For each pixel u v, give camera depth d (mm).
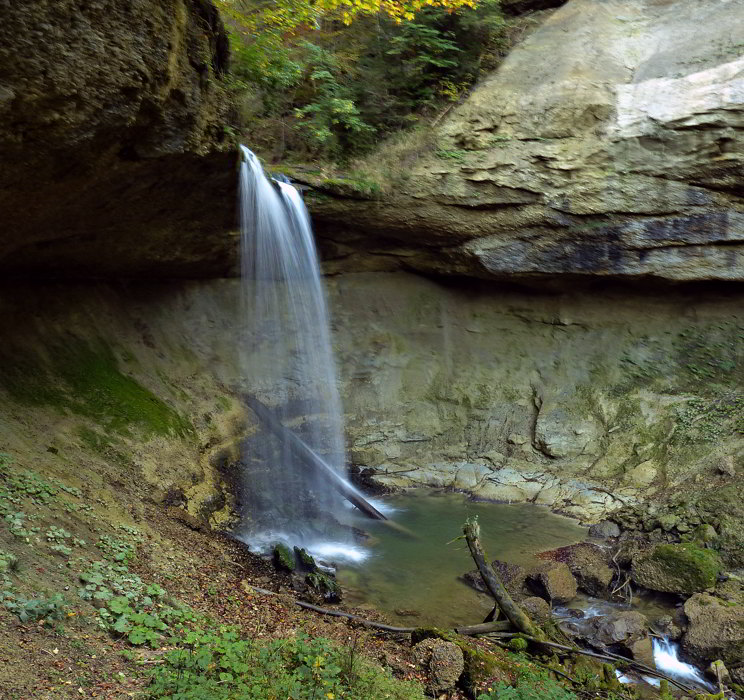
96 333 9883
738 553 8039
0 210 6023
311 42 12055
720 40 10602
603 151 10438
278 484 10328
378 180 10812
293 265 10672
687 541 8453
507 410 12102
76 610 4797
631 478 10414
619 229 10641
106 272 10016
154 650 4664
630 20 11945
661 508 9305
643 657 6504
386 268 12484
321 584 7227
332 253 11883
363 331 12492
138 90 5367
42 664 4074
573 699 5234
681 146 10070
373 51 12242
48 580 5004
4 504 5574
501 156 10773
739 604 7070
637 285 11461
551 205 10758
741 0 11102
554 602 7617
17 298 9047
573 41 11711
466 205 10953
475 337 12680
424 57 11531
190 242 9508
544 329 12391
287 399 11719
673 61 10734
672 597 7691
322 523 9562
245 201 9008
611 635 6758
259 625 5676
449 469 11625
